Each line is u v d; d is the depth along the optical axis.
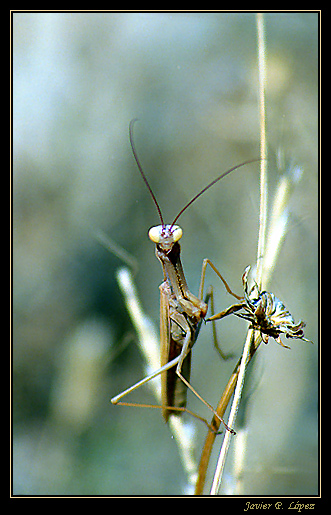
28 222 0.40
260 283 0.24
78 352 0.34
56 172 0.40
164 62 0.38
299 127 0.31
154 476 0.32
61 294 0.38
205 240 0.35
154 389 0.27
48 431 0.34
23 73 0.40
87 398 0.34
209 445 0.24
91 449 0.33
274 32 0.33
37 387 0.35
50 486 0.33
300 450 0.30
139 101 0.39
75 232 0.40
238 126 0.34
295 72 0.32
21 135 0.40
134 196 0.39
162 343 0.26
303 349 0.31
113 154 0.40
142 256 0.38
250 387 0.25
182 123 0.37
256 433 0.30
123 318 0.36
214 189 0.35
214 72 0.35
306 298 0.32
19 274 0.39
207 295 0.26
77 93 0.40
